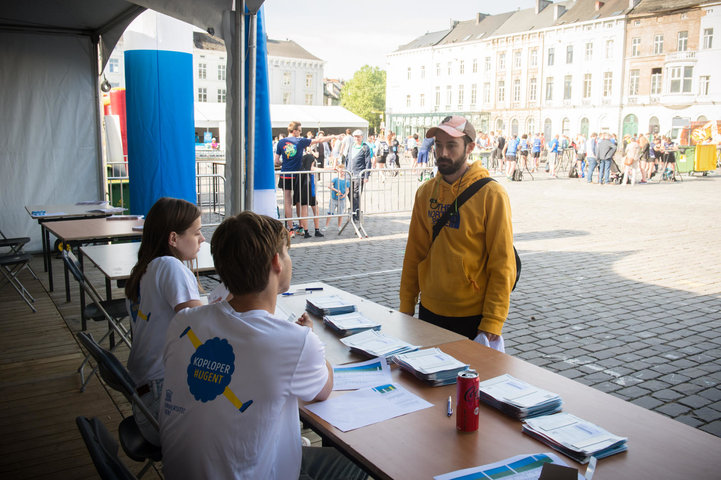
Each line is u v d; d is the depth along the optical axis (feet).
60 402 13.04
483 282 9.89
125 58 24.32
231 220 5.75
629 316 19.12
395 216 44.11
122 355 15.72
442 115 224.74
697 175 81.71
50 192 28.68
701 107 149.69
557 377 7.55
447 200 10.00
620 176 69.67
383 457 5.63
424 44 234.79
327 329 9.52
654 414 6.56
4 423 12.07
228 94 15.64
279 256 5.76
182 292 8.67
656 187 64.34
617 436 5.90
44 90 27.94
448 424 6.33
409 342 8.89
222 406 5.26
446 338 9.10
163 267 8.80
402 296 11.09
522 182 72.59
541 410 6.51
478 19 223.10
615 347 16.29
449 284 9.91
